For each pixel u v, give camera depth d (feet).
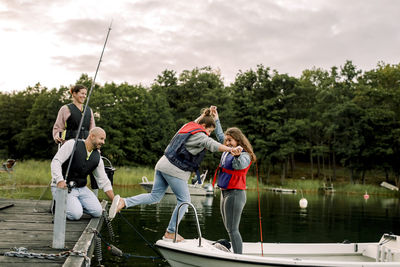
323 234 24.06
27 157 128.06
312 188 95.86
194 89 141.59
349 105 114.62
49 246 9.50
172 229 12.69
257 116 125.18
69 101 126.11
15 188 46.42
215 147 11.69
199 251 11.32
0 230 11.28
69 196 13.30
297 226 27.50
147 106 120.37
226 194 12.78
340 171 144.87
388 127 115.85
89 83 123.03
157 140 120.78
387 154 111.04
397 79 130.52
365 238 22.97
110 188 13.65
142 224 23.97
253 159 12.95
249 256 10.94
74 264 7.77
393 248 13.84
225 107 121.80
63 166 13.14
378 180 125.18
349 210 43.47
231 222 12.66
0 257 8.34
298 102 133.59
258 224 27.99
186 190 12.39
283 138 115.85
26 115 143.23
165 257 12.51
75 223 12.92
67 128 14.89
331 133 118.21
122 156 110.52
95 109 109.40
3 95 145.48
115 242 18.20
